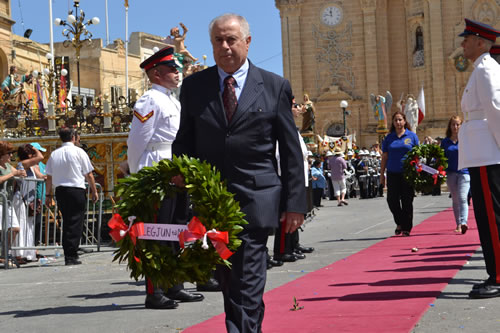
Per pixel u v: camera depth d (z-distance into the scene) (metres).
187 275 4.16
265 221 4.41
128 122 16.34
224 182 4.29
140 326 5.84
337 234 14.55
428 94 55.97
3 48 40.03
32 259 12.59
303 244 12.73
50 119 17.09
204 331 5.46
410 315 5.57
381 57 57.53
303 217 4.57
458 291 6.54
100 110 16.72
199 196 4.16
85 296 7.78
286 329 5.42
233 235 4.15
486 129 6.37
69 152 11.33
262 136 4.55
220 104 4.57
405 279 7.54
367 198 32.97
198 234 4.10
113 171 16.03
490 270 6.26
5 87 24.58
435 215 18.20
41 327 6.11
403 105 47.41
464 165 6.44
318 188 26.27
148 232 4.21
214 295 7.34
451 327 5.09
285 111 4.63
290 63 58.34
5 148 11.85
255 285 4.38
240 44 4.59
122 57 58.69
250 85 4.61
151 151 7.05
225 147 4.52
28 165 12.72
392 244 11.58
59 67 29.92
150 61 7.12
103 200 15.68
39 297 7.98
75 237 11.41
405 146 12.59
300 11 58.19
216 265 4.29
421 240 11.82
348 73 57.72
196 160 4.27
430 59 55.72
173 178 4.32
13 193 12.08
